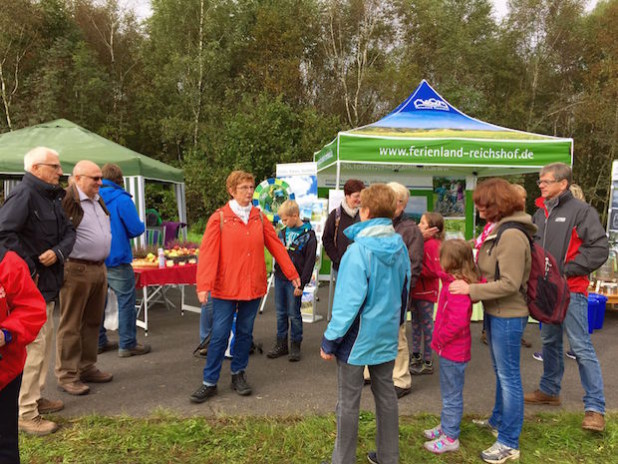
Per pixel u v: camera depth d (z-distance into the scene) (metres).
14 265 2.11
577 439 3.08
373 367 2.59
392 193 2.50
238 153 17.64
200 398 3.60
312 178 7.33
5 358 2.07
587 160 21.62
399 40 24.08
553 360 3.59
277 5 23.41
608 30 21.70
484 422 3.24
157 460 2.76
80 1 22.42
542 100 23.92
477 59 23.45
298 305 4.72
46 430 3.04
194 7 21.61
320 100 23.30
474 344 5.31
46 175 3.18
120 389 3.88
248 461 2.78
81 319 3.78
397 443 2.58
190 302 7.51
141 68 22.38
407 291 2.70
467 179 8.78
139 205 7.68
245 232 3.62
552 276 2.82
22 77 20.03
